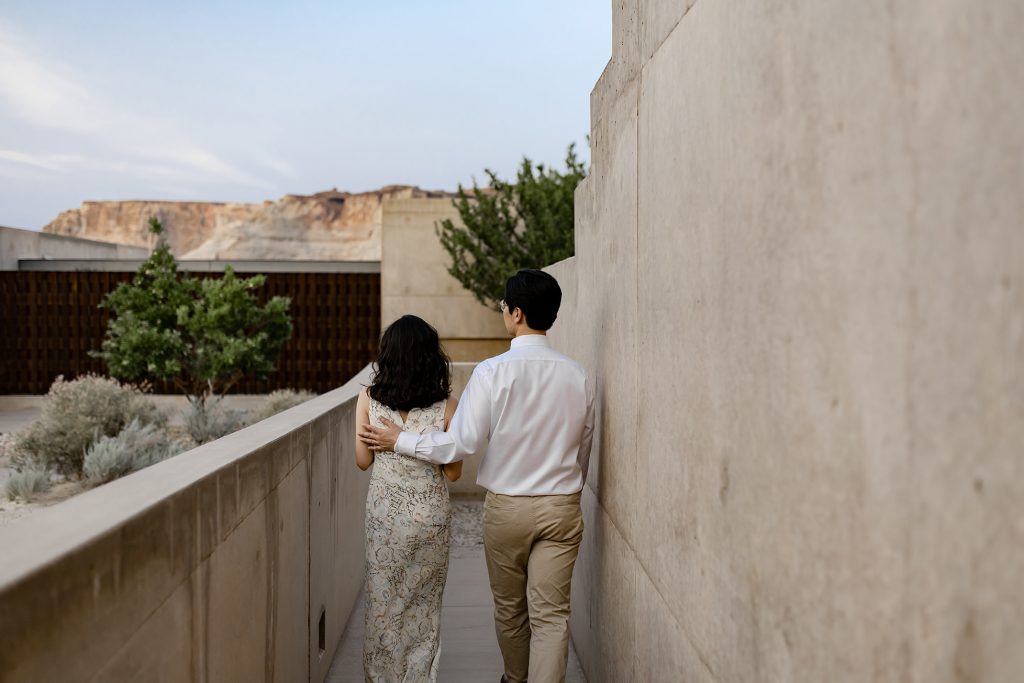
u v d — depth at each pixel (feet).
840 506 2.96
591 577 10.19
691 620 5.16
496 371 8.25
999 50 2.02
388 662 8.82
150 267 35.04
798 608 3.38
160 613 4.20
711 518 4.69
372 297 49.01
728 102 4.32
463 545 18.03
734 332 4.23
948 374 2.26
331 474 10.82
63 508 4.01
